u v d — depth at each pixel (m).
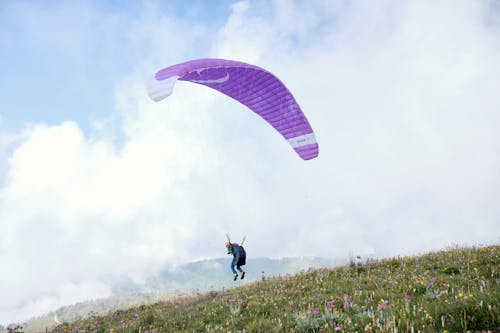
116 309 17.12
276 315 8.11
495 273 8.54
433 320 5.50
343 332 5.84
